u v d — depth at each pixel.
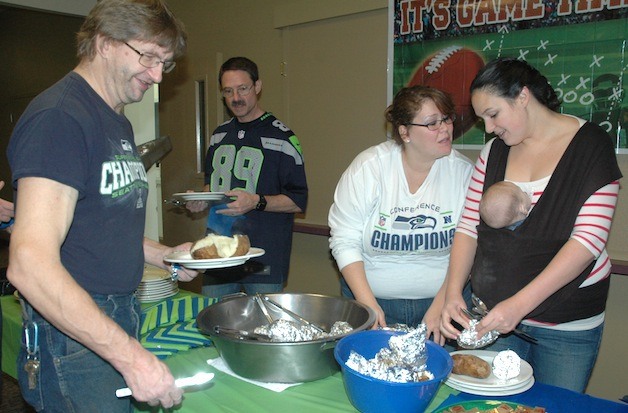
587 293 1.43
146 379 0.94
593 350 1.48
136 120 4.44
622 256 2.41
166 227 4.69
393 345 1.12
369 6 3.05
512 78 1.36
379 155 1.72
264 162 2.48
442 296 1.58
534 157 1.45
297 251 3.62
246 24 3.80
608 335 2.46
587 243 1.31
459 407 1.08
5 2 3.87
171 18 1.05
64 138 0.94
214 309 1.40
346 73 3.27
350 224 1.74
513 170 1.50
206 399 1.15
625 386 2.42
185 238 4.43
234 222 2.46
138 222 1.16
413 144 1.59
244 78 2.45
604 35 2.34
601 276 1.45
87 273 1.05
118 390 1.01
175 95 4.46
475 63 2.74
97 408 1.07
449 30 2.80
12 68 6.38
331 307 1.48
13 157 0.94
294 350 1.17
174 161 4.55
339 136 3.36
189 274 1.47
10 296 1.90
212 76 4.07
